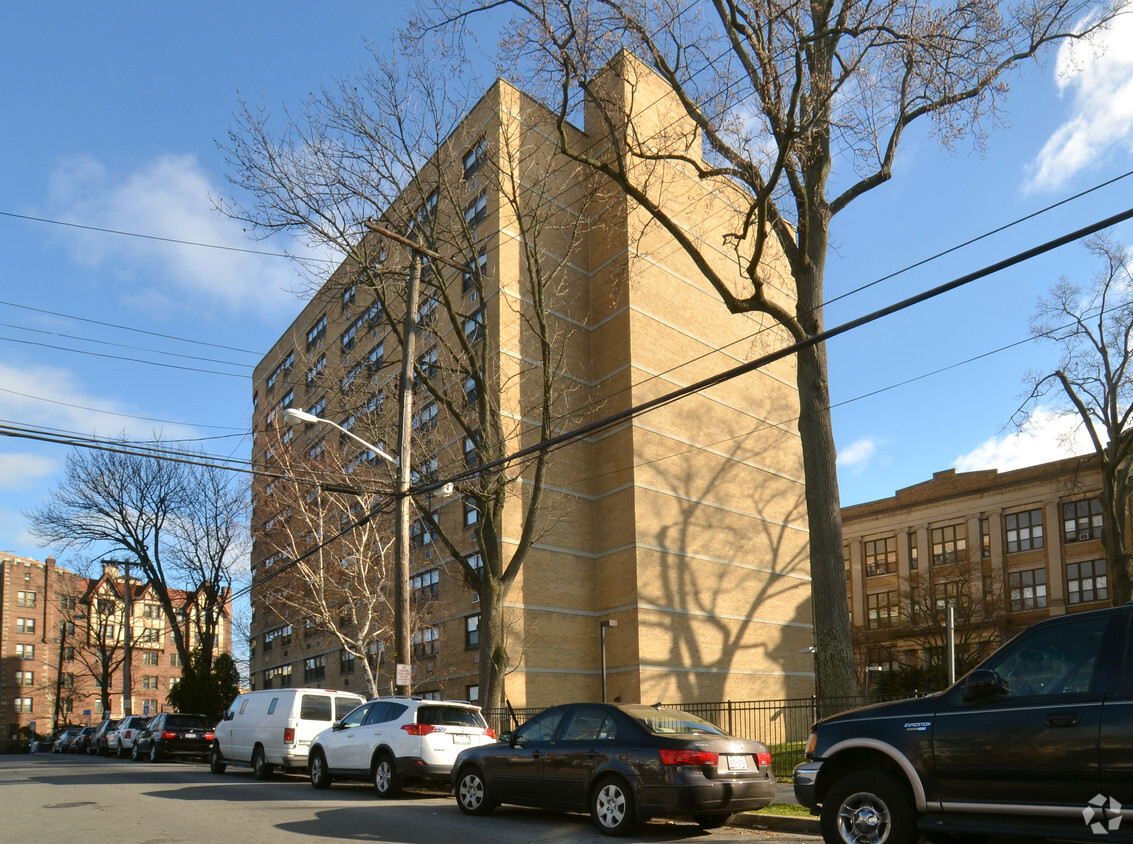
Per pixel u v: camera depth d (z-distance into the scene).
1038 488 55.31
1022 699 7.60
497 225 34.28
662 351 36.50
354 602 28.12
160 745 30.42
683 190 37.72
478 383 23.72
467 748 13.42
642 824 11.73
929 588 50.78
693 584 35.44
